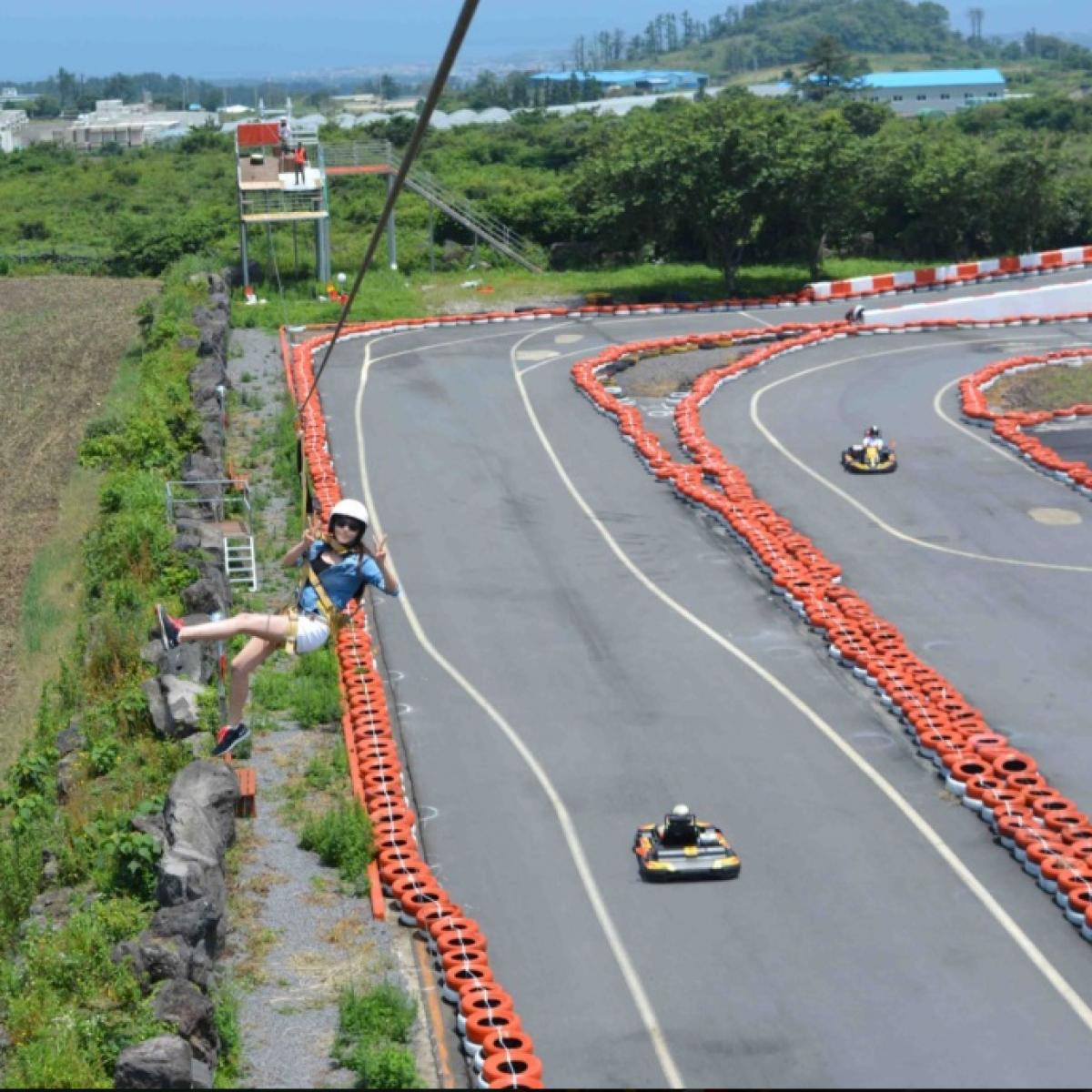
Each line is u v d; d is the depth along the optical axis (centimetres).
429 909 2270
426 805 2714
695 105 7750
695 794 2738
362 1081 1898
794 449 5028
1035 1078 1908
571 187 8062
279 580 3772
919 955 2216
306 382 5669
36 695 3206
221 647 3222
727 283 7631
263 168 7519
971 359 6322
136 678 3053
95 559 3838
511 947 2256
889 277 7662
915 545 4097
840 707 3102
